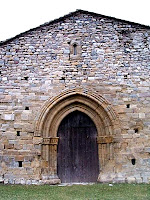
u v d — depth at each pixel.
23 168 10.71
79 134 11.73
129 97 11.48
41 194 8.71
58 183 10.78
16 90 11.41
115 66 11.79
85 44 11.99
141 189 9.34
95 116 11.60
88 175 11.30
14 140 10.94
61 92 11.43
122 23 12.26
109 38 12.07
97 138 11.42
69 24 12.20
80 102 11.57
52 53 11.84
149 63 11.91
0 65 11.65
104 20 12.28
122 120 11.24
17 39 11.92
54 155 11.20
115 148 11.02
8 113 11.17
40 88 11.45
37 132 10.98
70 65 11.76
